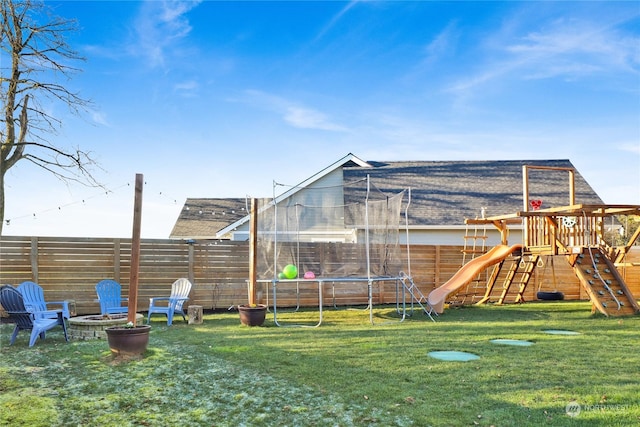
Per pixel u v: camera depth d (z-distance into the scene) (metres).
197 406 4.03
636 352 5.88
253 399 4.17
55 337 7.49
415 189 15.88
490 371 4.94
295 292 11.54
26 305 7.61
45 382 4.76
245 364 5.39
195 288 10.66
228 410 3.92
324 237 14.67
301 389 4.42
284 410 3.88
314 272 9.32
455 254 12.89
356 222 12.10
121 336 5.74
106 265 9.95
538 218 11.30
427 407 3.86
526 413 3.69
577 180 16.48
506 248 11.81
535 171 17.02
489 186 16.14
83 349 6.38
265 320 9.32
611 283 10.16
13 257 9.24
